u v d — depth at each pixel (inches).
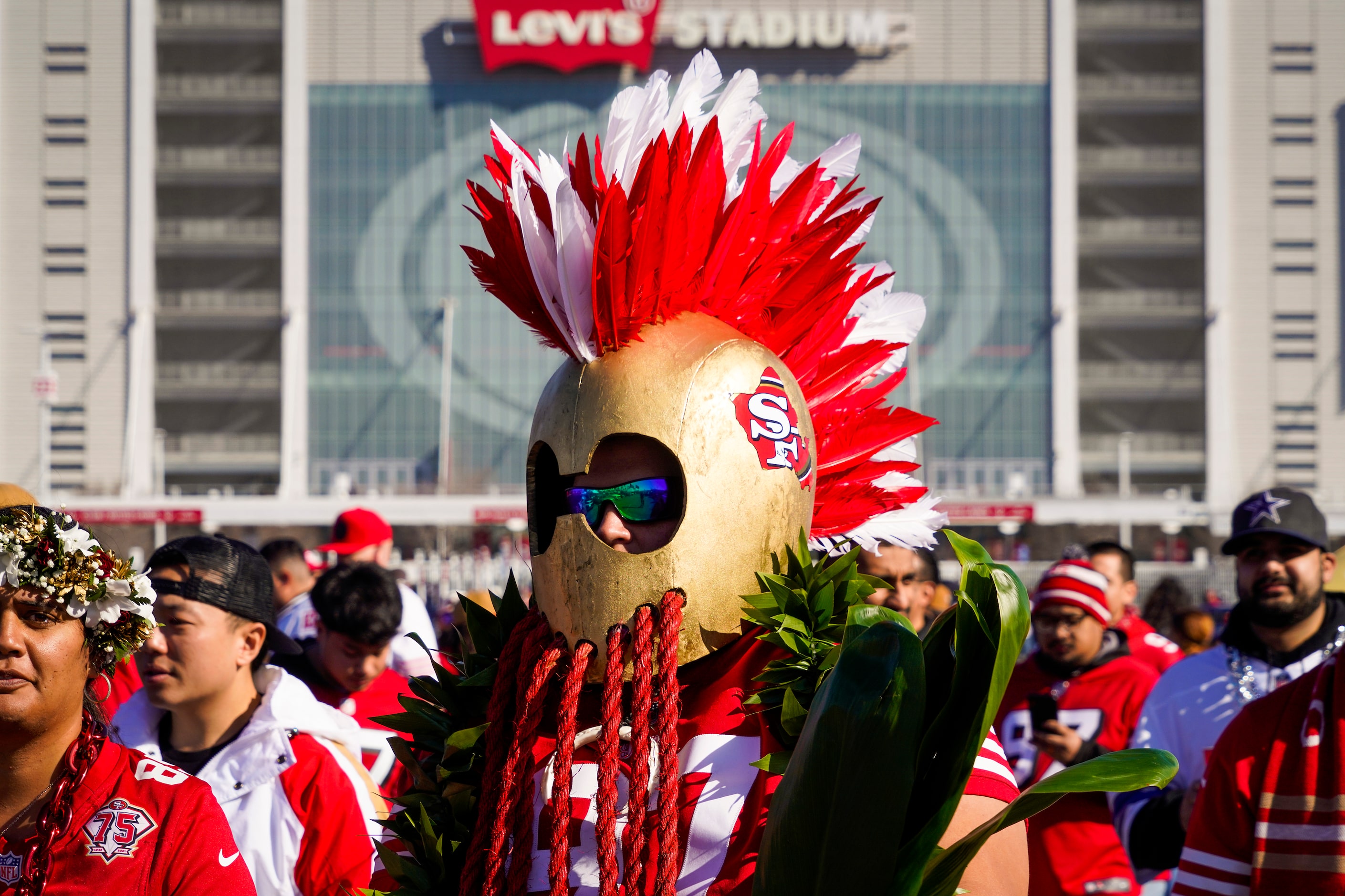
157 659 92.4
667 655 50.6
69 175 1589.6
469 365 1592.0
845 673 42.0
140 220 1585.9
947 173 1599.4
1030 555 1439.5
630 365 53.6
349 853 90.0
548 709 56.7
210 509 1295.5
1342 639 116.2
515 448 1588.3
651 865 49.7
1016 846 49.7
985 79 1604.3
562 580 53.3
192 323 1603.1
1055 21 1596.9
